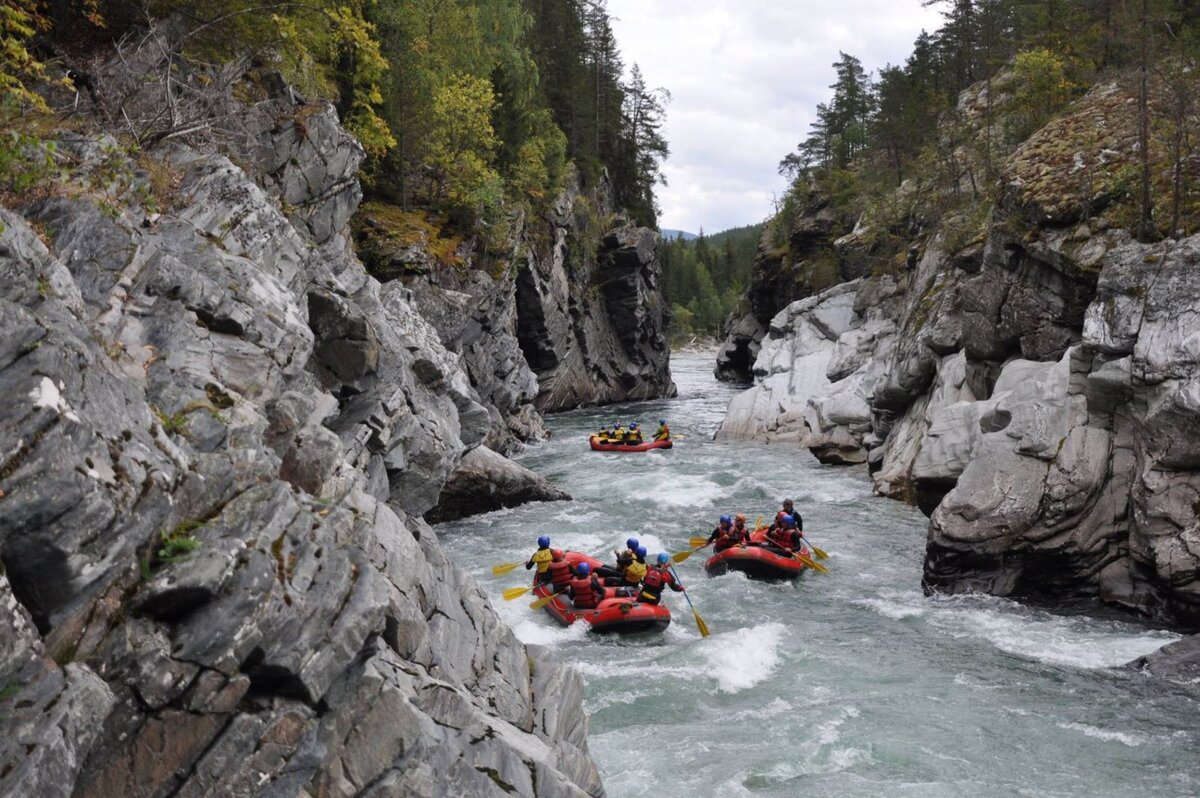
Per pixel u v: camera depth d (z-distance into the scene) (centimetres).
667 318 6650
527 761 690
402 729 583
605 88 6906
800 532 1902
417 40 3328
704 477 2841
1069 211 2064
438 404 1575
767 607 1627
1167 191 1958
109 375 532
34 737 413
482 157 3875
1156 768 1009
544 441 3819
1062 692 1212
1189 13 2802
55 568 448
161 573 502
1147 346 1550
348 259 1552
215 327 748
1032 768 1009
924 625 1502
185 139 1113
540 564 1634
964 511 1659
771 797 941
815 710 1163
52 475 441
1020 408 1752
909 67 5862
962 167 3781
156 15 1278
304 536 577
